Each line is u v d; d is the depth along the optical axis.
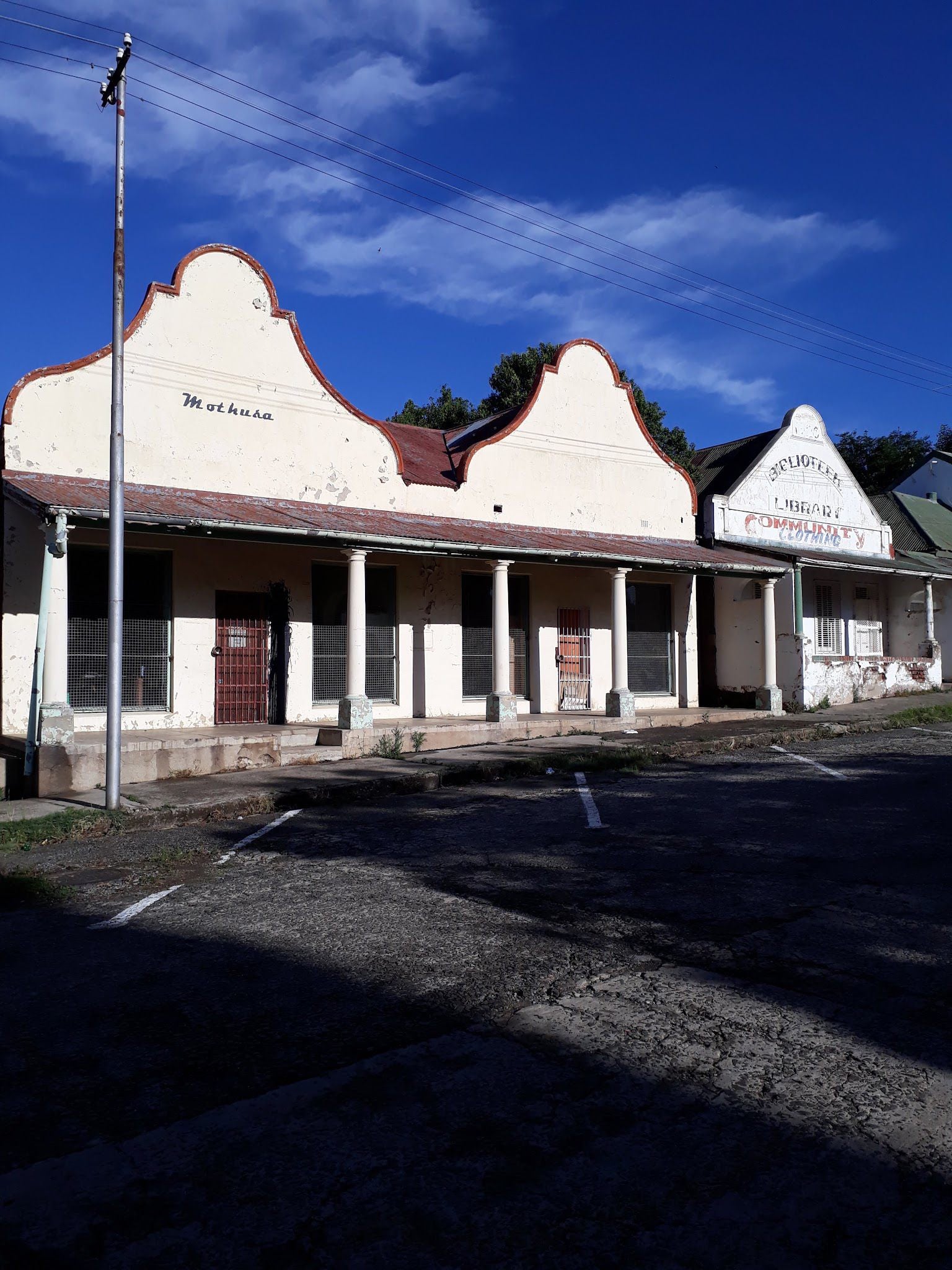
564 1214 2.97
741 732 15.77
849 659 20.78
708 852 7.71
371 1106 3.65
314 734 13.76
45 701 11.08
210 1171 3.24
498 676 15.43
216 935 5.79
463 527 16.22
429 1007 4.59
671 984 4.87
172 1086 3.84
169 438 13.89
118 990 4.91
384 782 11.34
